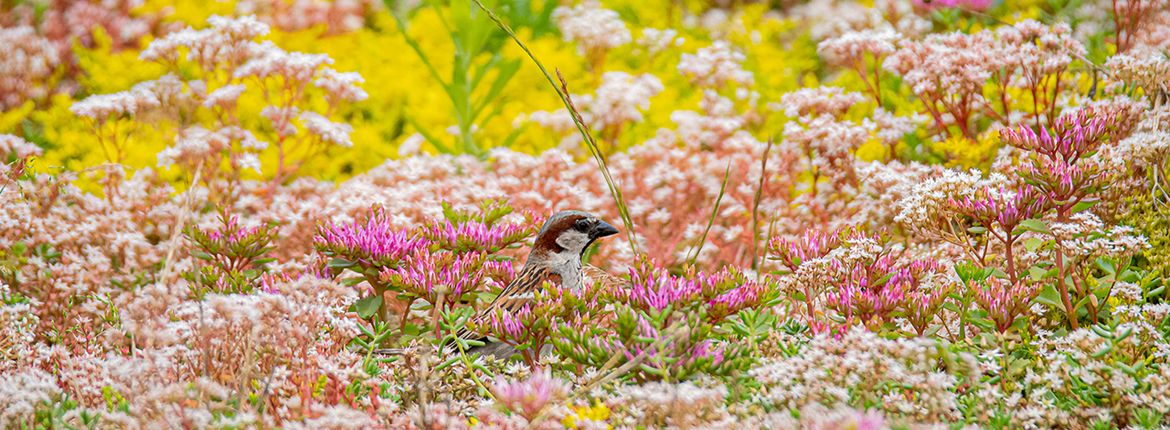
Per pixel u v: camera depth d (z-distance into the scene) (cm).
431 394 686
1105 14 1342
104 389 667
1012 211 778
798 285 808
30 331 803
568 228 920
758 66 1673
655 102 1574
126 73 1513
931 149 1217
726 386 659
